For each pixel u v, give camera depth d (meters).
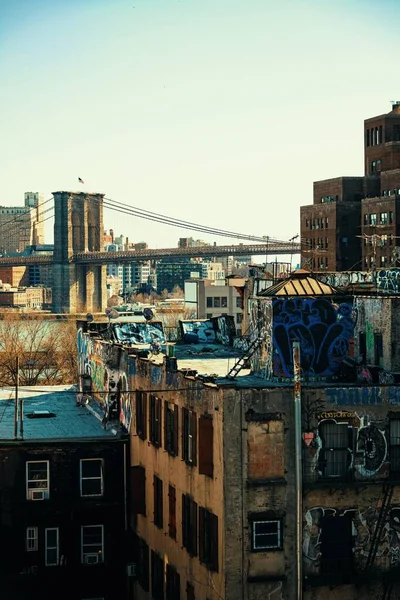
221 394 40.12
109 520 51.84
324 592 40.62
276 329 44.94
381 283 56.00
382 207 195.00
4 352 153.62
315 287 46.16
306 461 40.53
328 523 40.75
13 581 51.00
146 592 50.34
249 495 40.09
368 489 40.78
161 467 48.12
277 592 40.34
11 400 66.56
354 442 40.78
